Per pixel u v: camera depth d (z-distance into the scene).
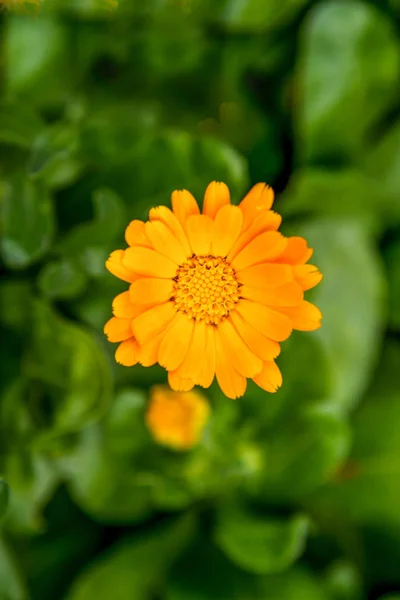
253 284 0.43
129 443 0.53
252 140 0.57
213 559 0.55
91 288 0.52
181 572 0.55
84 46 0.54
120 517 0.54
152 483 0.52
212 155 0.52
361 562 0.56
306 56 0.54
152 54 0.55
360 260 0.55
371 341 0.55
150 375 0.53
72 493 0.54
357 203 0.55
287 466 0.54
